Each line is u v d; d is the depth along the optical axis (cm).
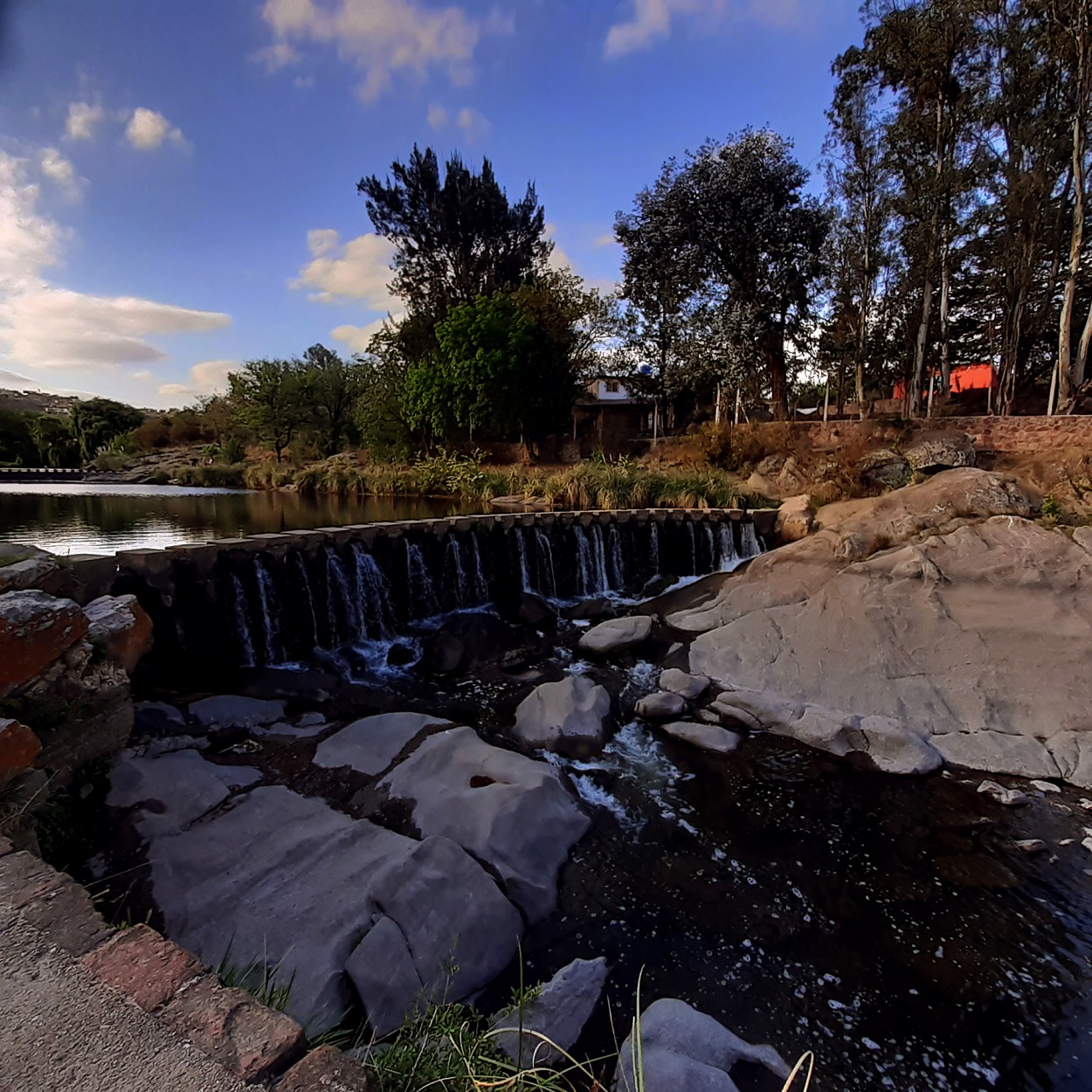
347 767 622
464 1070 241
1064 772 696
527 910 480
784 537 1528
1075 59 1730
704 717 830
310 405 4309
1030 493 1226
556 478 2012
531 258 3912
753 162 2377
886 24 2036
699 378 2734
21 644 458
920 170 2181
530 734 755
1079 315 2520
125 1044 187
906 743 731
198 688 790
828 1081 371
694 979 439
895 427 1927
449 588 1248
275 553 967
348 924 417
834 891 529
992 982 445
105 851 466
